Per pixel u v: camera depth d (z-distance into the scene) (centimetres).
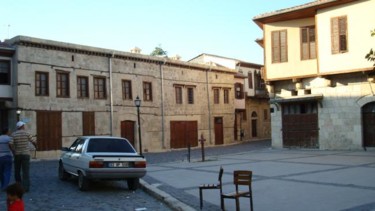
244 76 4572
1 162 1221
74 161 1286
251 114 4784
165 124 3509
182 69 3738
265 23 2856
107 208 952
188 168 1795
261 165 1792
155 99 3431
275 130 2916
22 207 532
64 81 2784
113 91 3072
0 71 2520
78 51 2853
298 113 2794
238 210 782
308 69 2670
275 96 2888
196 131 3844
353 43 2392
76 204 1003
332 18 2478
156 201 1050
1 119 2622
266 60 2853
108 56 3053
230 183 1271
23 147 1196
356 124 2500
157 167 1911
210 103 4038
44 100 2633
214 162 2053
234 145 3938
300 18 2716
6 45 2555
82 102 2855
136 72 3266
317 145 2684
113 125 3042
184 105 3731
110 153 1217
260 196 1026
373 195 987
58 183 1397
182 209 894
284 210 855
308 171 1506
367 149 2455
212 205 930
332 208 852
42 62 2644
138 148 3222
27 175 1201
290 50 2748
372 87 2428
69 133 2759
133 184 1236
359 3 2373
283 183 1230
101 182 1425
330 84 2588
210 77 4059
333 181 1237
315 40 2642
